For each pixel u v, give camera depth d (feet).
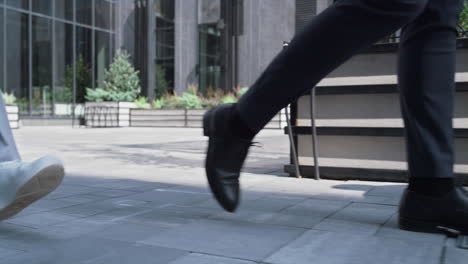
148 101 72.54
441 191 6.19
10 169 5.77
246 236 6.22
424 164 6.21
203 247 5.69
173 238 6.11
